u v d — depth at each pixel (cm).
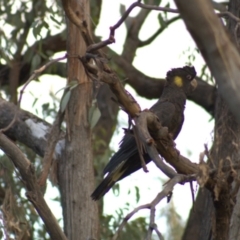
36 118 1110
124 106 791
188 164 829
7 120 1112
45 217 842
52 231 846
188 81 1163
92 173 1027
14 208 969
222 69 543
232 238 798
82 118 1030
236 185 842
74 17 809
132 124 798
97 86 815
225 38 543
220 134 968
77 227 1005
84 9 988
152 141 726
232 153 939
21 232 882
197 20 534
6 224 882
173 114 1105
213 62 543
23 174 847
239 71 543
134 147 989
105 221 1288
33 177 845
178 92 1145
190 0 529
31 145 1095
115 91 781
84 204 1012
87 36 813
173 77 1160
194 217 1237
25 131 1097
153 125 790
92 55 777
